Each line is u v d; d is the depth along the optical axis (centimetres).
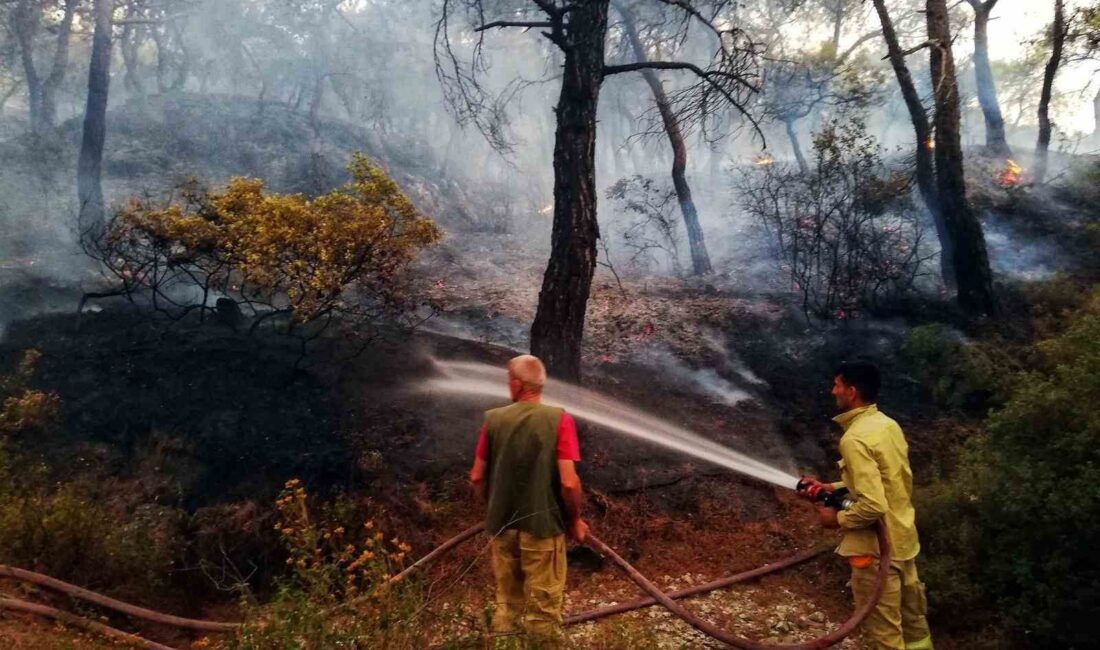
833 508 385
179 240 658
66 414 602
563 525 378
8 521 452
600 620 466
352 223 608
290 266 614
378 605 337
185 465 559
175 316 766
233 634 362
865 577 367
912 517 376
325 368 676
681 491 596
